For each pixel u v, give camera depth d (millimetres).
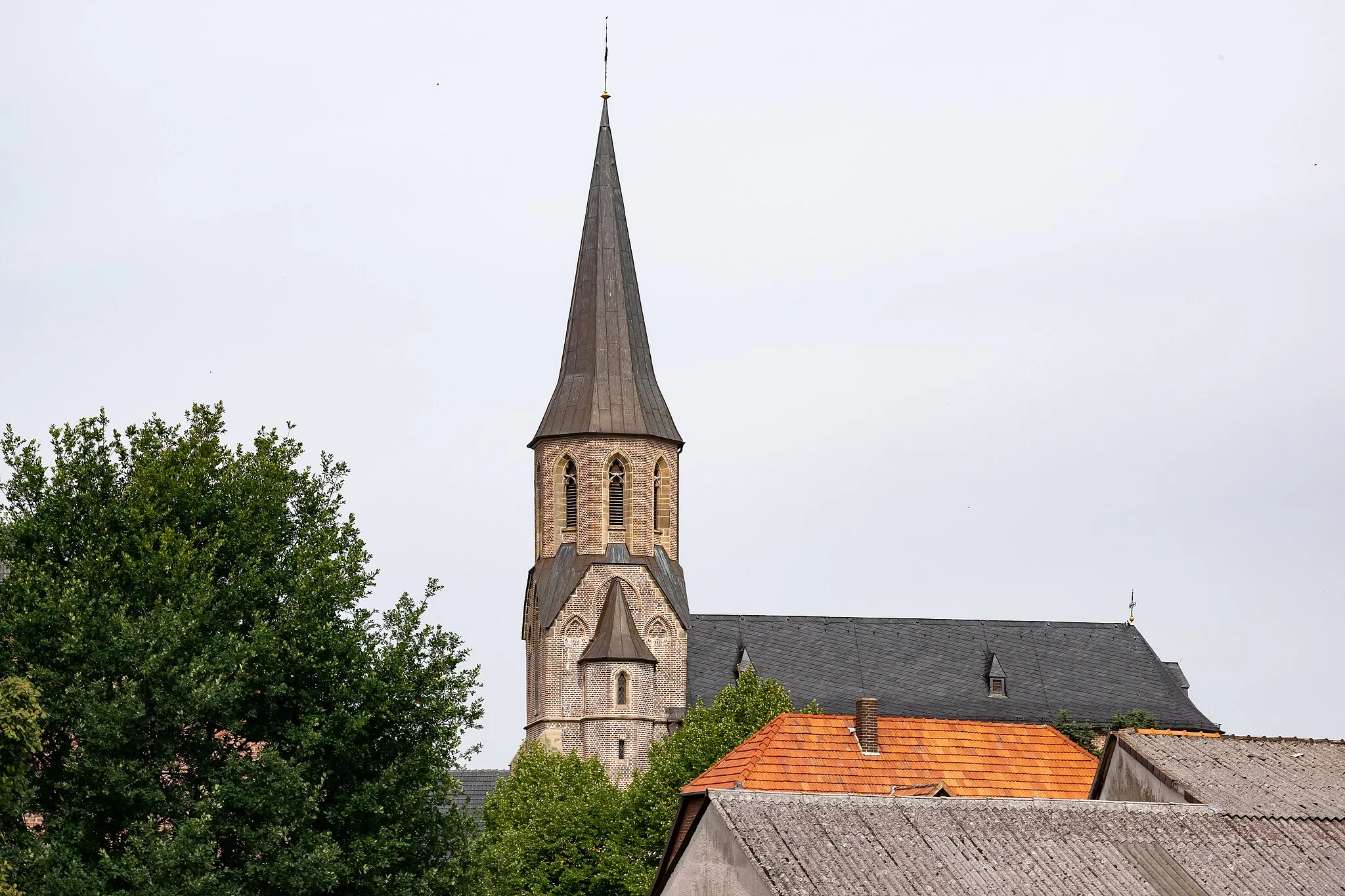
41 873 62531
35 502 70250
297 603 69500
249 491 72250
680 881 64312
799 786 80750
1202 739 73500
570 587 144000
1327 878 62812
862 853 60406
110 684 65875
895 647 149750
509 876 100375
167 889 61906
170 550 68938
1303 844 64688
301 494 74438
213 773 66188
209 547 69250
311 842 66125
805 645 148375
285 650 68688
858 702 84812
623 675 142250
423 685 71000
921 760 84188
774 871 58844
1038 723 146375
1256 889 61688
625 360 148750
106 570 68062
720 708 116062
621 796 111250
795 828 61219
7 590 67188
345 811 68250
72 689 64625
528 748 140125
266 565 71750
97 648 65875
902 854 60656
